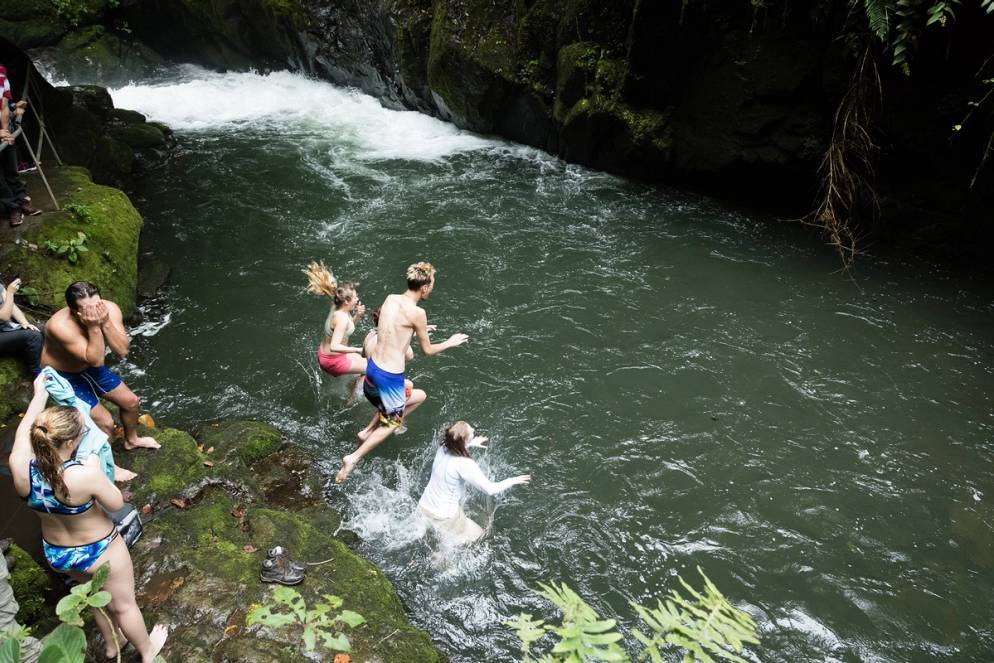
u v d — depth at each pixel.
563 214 10.66
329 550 5.27
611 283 9.06
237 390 7.25
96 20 17.03
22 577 4.53
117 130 12.28
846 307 8.67
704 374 7.59
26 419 3.86
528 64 12.11
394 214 10.61
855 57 9.21
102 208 8.72
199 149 12.81
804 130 9.99
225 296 8.70
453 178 11.76
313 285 6.67
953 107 8.92
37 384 3.96
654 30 10.48
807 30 9.53
